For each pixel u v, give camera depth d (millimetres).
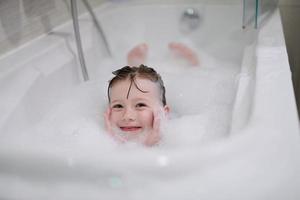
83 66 1201
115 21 1526
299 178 464
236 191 446
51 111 1033
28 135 870
